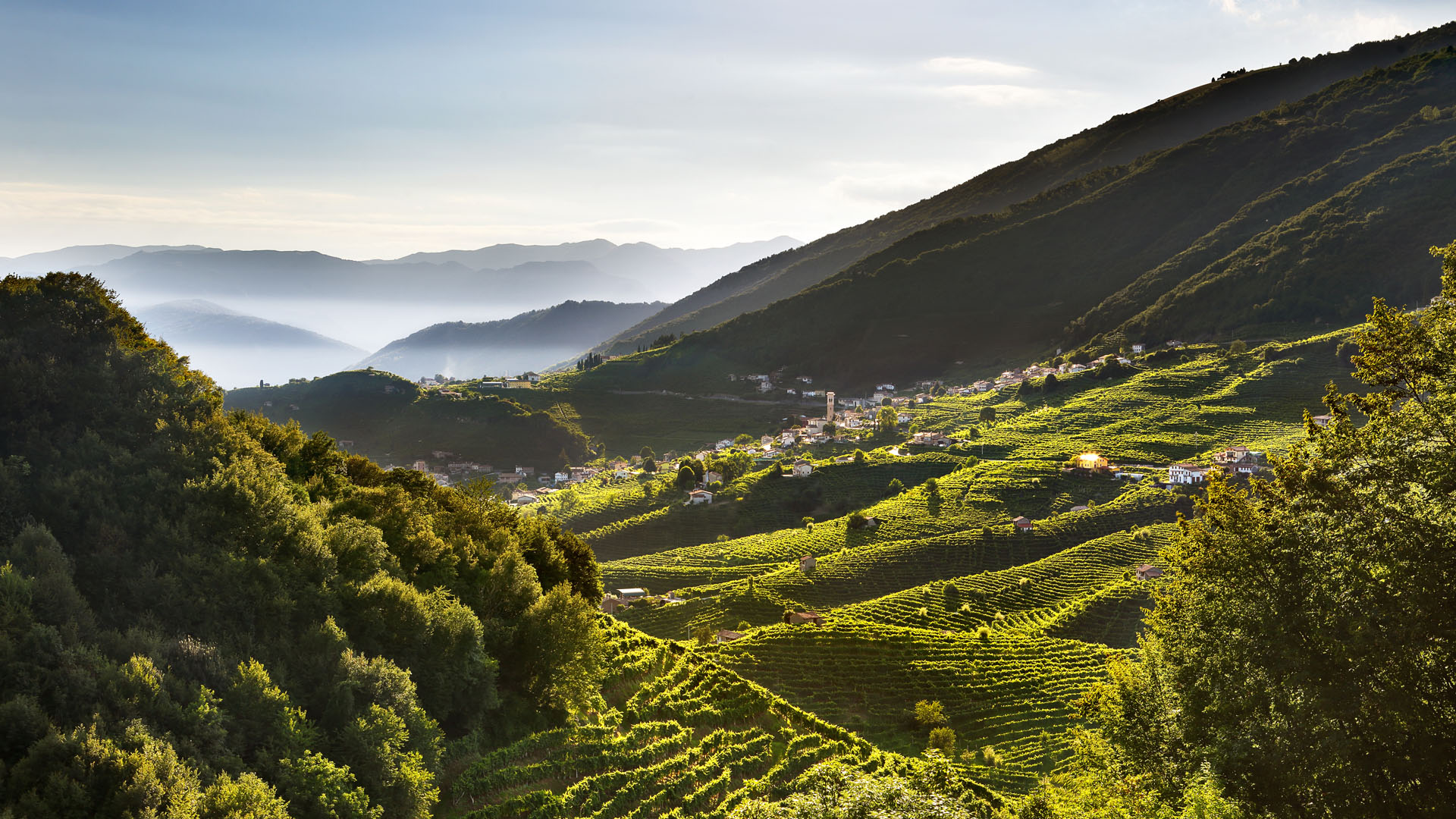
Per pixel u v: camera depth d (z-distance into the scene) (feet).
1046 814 125.39
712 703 221.66
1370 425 105.81
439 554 199.72
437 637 166.40
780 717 218.18
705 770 179.52
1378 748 91.25
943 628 389.39
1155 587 133.28
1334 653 96.27
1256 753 97.09
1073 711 146.00
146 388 182.09
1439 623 90.22
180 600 138.51
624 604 450.30
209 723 113.29
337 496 215.10
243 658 134.10
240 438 188.14
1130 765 124.26
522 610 201.46
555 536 274.98
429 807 144.56
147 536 146.41
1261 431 639.35
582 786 162.91
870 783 85.40
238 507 159.43
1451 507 93.61
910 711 273.95
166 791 99.76
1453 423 96.22
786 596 453.17
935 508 594.65
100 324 193.16
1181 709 115.24
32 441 156.04
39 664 108.37
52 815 93.91
